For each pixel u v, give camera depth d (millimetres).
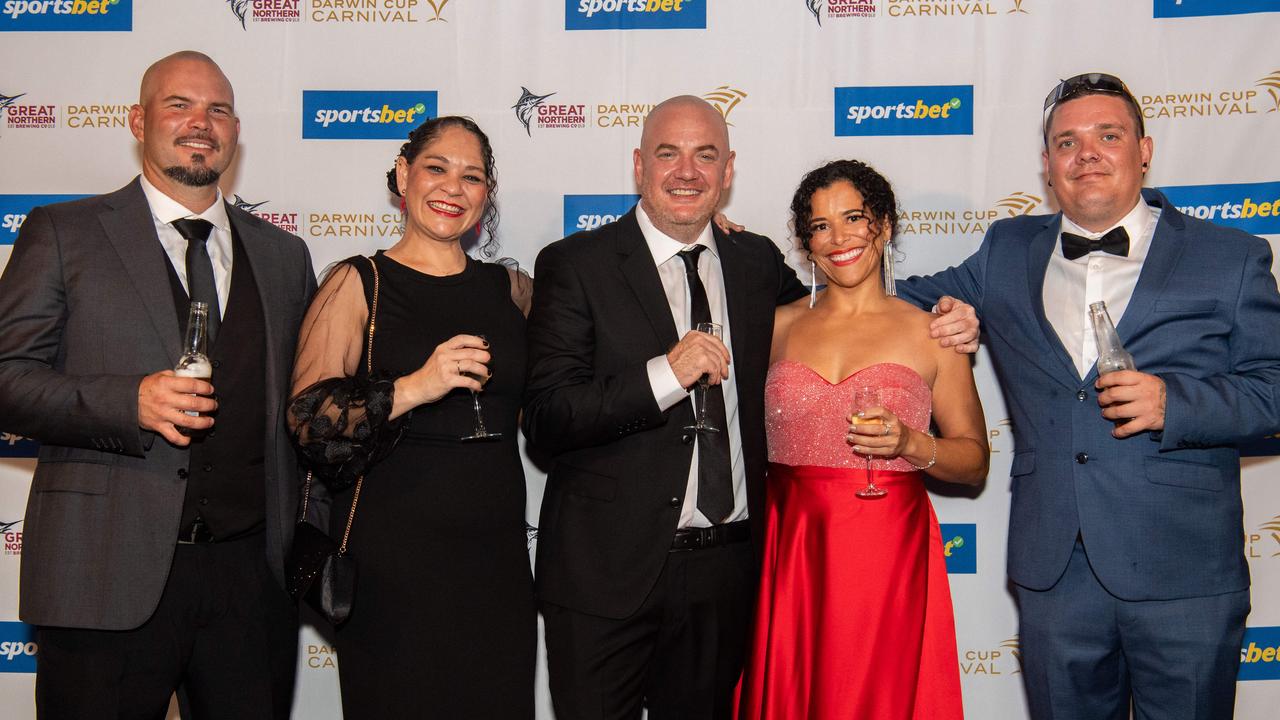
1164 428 2246
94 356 2199
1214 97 3107
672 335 2447
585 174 3209
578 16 3205
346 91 3205
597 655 2346
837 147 3191
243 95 3201
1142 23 3125
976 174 3176
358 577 2254
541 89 3205
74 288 2211
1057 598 2438
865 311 2617
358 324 2326
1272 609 3117
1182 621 2328
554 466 2529
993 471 3217
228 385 2295
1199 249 2438
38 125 3191
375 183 3215
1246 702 3139
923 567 2465
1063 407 2443
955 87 3176
